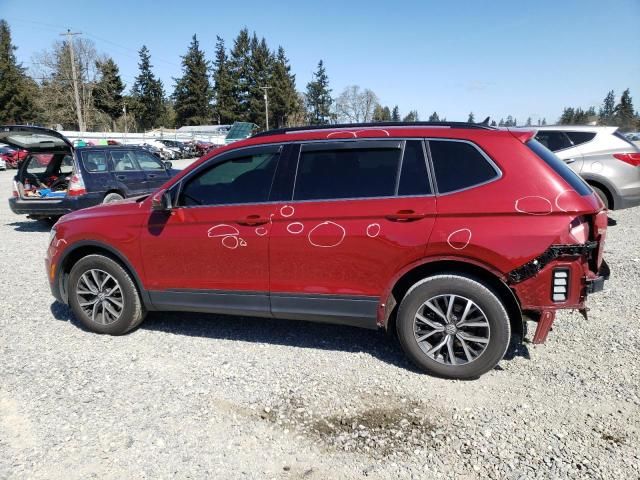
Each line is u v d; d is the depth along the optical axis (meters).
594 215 3.34
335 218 3.69
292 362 3.96
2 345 4.33
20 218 11.97
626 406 3.20
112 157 9.98
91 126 70.81
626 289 5.38
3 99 63.38
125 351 4.20
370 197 3.67
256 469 2.71
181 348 4.25
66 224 4.57
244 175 4.05
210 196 4.12
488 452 2.80
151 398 3.44
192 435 3.01
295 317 3.98
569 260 3.29
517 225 3.33
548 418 3.10
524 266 3.33
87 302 4.57
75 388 3.57
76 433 3.04
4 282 6.28
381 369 3.82
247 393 3.49
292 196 3.87
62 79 66.44
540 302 3.36
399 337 3.70
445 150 3.60
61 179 10.38
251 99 89.88
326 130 3.96
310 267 3.79
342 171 3.80
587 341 4.16
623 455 2.74
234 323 4.82
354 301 3.74
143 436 3.00
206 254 4.06
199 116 87.81
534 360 3.87
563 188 3.33
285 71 89.75
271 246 3.85
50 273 4.66
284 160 3.95
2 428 3.10
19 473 2.68
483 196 3.42
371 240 3.60
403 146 3.70
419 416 3.17
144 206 4.36
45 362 3.99
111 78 76.50
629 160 8.23
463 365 3.55
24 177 9.70
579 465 2.67
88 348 4.27
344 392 3.48
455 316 3.58
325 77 100.44
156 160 11.27
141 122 89.19
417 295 3.58
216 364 3.94
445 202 3.48
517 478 2.59
